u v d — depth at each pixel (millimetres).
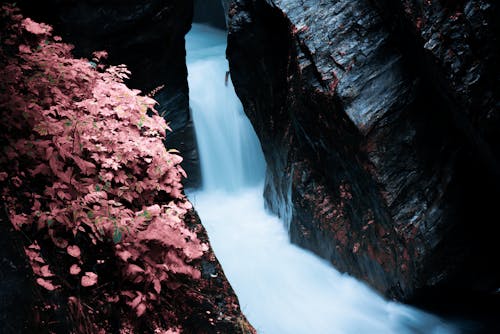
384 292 7355
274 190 9969
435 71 5676
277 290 8336
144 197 4801
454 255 6426
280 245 9359
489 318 6664
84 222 3967
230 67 9133
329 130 7047
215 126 12352
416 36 5781
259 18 8109
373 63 6609
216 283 4875
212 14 17422
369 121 6414
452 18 5398
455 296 6789
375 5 6797
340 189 7484
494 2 5086
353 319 7414
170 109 10977
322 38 6988
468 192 6270
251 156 12516
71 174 4234
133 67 9492
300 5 7426
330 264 8344
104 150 4586
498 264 6539
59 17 8125
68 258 4020
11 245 3510
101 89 5395
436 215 6320
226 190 12258
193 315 4473
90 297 3986
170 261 4297
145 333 4133
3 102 4531
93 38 8586
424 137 6379
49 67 5297
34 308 3268
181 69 10602
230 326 4504
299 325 7578
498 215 6312
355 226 7430
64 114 4672
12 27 5965
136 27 8906
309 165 7949
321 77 6824
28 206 4070
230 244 9773
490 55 5172
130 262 4238
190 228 5352
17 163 4184
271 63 8281
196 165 12055
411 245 6414
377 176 6441
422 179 6402
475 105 5312
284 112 8320
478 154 5922
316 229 8250
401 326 7004
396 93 6445
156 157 4914
